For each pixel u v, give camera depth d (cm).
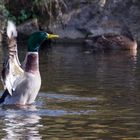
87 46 2686
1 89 1430
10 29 1236
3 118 1120
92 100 1298
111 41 2658
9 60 1243
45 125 1063
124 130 1030
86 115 1144
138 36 2956
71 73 1759
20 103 1249
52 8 3044
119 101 1284
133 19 3041
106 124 1075
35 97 1269
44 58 2222
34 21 3008
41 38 1270
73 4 3067
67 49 2616
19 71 1262
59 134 1000
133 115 1145
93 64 2023
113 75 1717
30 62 1261
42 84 1523
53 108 1212
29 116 1138
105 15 3036
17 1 3166
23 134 998
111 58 2252
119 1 3069
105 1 3077
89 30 2961
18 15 3092
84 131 1021
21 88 1249
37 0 3055
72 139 969
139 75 1723
